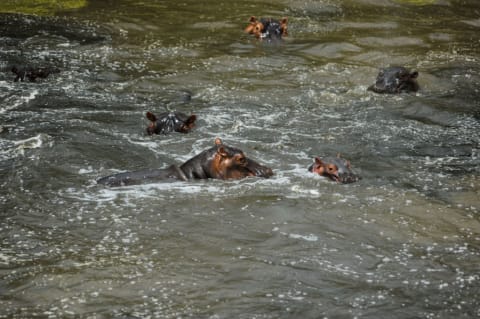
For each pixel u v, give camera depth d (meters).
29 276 9.88
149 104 17.62
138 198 12.33
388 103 18.12
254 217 11.67
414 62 21.67
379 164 14.15
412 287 9.73
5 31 23.28
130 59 21.03
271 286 9.70
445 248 10.85
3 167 13.59
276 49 22.47
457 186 13.13
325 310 9.12
